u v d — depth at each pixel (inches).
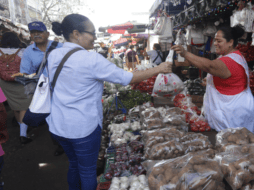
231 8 115.9
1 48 136.8
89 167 63.4
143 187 62.3
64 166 123.2
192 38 174.9
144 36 390.0
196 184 49.4
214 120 84.6
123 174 72.5
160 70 64.5
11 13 169.3
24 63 128.5
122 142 94.3
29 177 113.9
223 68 70.9
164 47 202.8
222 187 52.2
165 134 77.2
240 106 75.9
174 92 96.5
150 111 102.4
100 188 67.2
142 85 132.1
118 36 556.7
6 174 117.6
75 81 55.1
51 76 58.6
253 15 92.4
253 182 49.9
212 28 153.0
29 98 143.7
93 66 54.2
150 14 199.9
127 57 379.2
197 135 77.2
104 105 157.0
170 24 115.4
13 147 150.3
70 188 75.1
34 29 117.1
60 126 58.7
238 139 62.3
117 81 57.1
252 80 131.7
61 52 57.2
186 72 227.9
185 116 100.3
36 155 137.5
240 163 50.4
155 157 67.0
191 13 156.8
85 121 57.4
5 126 74.7
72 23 58.3
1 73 133.3
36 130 178.5
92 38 61.7
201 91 161.0
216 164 53.4
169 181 52.4
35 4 234.2
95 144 62.0
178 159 58.7
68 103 56.6
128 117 123.8
